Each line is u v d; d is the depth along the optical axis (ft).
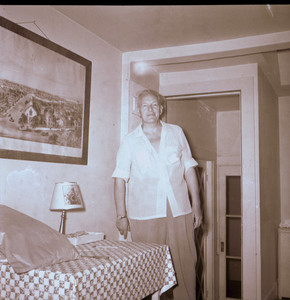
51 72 6.73
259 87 10.52
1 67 5.62
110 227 8.69
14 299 4.37
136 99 9.80
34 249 4.41
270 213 11.89
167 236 7.81
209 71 10.94
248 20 7.54
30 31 6.25
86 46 8.01
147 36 8.46
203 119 14.76
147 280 5.80
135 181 7.88
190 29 8.03
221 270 15.46
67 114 7.15
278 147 14.34
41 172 6.45
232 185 16.16
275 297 12.62
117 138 9.21
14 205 5.85
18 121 5.91
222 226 15.70
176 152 7.95
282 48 8.47
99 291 4.51
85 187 7.77
